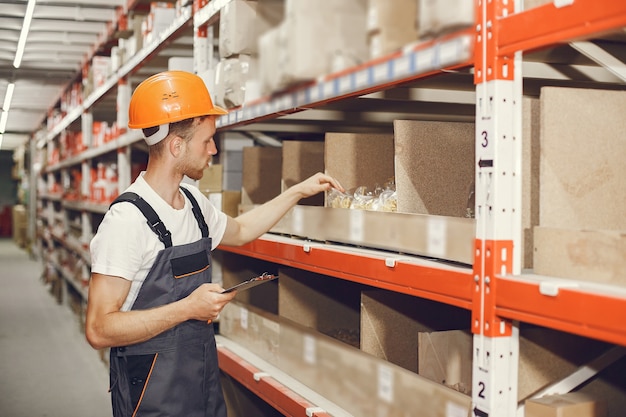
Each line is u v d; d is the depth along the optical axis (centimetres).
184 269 210
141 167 589
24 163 1930
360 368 214
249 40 266
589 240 140
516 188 151
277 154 335
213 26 338
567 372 177
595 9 123
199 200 237
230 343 329
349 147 254
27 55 704
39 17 531
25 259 1552
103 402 485
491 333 150
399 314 234
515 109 150
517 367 155
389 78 171
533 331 172
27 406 474
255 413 342
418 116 298
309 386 250
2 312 854
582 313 126
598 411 159
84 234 743
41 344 672
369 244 207
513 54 147
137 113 210
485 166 152
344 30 194
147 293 207
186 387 210
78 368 579
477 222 155
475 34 154
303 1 199
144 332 194
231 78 272
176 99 209
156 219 204
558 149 159
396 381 194
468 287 158
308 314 293
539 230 153
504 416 152
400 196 212
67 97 895
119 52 518
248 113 256
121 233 198
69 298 912
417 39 176
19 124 1373
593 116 162
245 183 331
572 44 168
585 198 162
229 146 364
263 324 293
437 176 216
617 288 129
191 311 195
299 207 255
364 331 229
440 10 157
